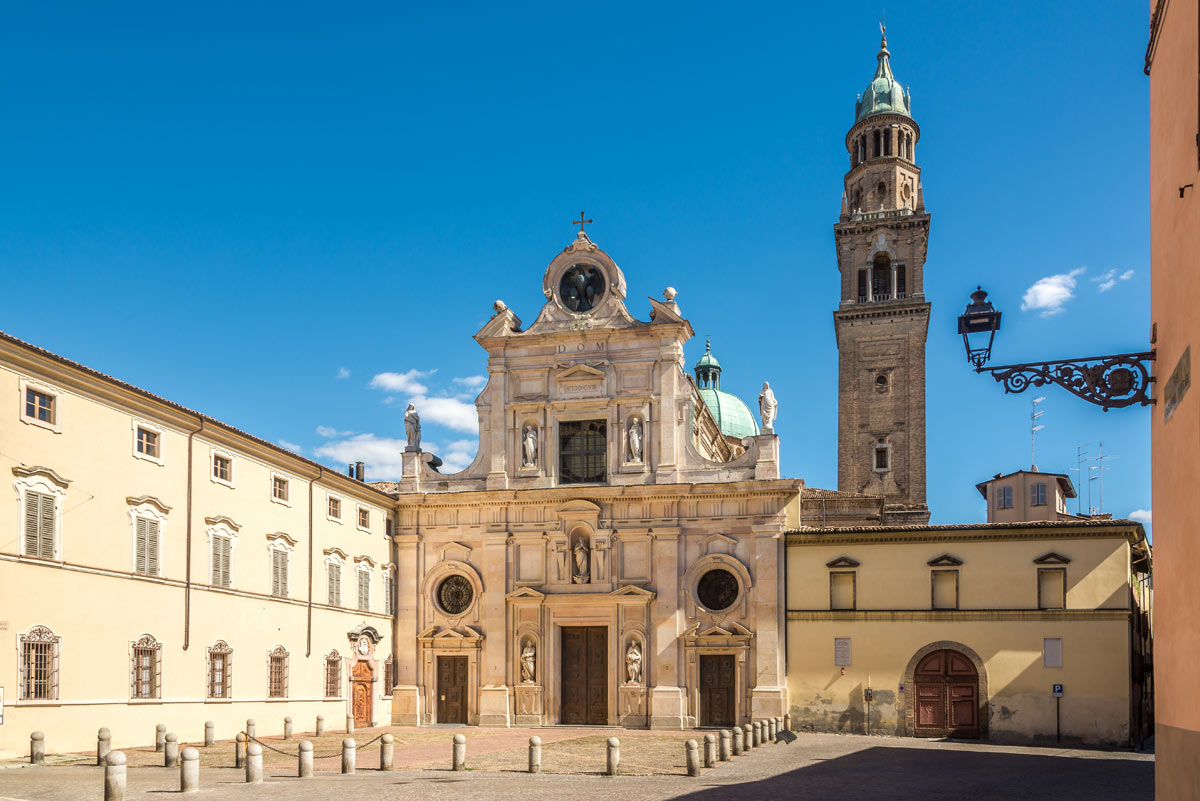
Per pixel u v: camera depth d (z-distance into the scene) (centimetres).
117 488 3781
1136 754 4434
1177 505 1510
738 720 5288
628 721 5434
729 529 5469
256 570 4588
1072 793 2897
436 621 5803
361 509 5550
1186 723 1455
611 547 5597
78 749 3516
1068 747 4759
